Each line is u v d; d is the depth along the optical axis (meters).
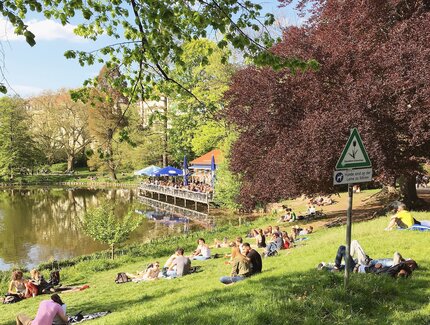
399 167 17.83
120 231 21.09
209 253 17.56
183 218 37.94
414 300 7.05
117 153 70.44
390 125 16.64
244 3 6.39
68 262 20.98
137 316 7.82
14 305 13.40
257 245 18.52
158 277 14.50
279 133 19.73
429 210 21.09
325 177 17.69
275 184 19.08
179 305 8.02
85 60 6.89
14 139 80.31
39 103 90.06
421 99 15.85
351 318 6.30
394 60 16.77
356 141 6.84
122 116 7.53
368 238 13.27
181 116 43.03
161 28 6.84
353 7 19.80
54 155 92.81
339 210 27.47
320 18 22.66
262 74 20.14
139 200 53.03
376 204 27.03
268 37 6.81
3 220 39.34
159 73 7.56
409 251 10.73
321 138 16.61
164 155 65.44
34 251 26.84
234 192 35.94
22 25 5.09
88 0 6.81
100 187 72.62
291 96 19.56
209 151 58.12
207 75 39.78
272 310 6.59
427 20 16.92
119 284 14.78
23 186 76.25
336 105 17.30
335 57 17.88
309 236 19.89
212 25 6.18
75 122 89.81
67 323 8.27
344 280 7.39
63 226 35.81
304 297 7.14
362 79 17.23
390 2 18.34
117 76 7.59
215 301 7.73
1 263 24.02
